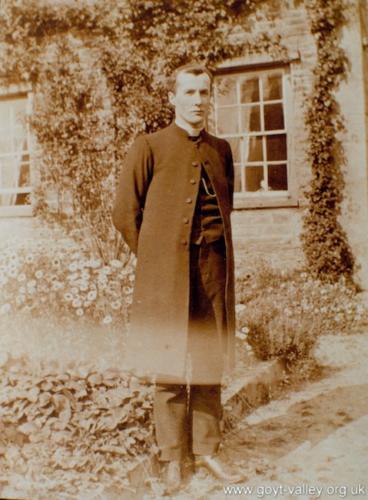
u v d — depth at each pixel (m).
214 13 7.32
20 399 2.67
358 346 4.64
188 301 2.43
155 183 2.50
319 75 6.95
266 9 7.14
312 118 6.99
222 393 3.33
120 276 4.01
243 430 3.20
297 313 4.70
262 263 6.57
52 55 8.02
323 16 6.89
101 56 7.80
